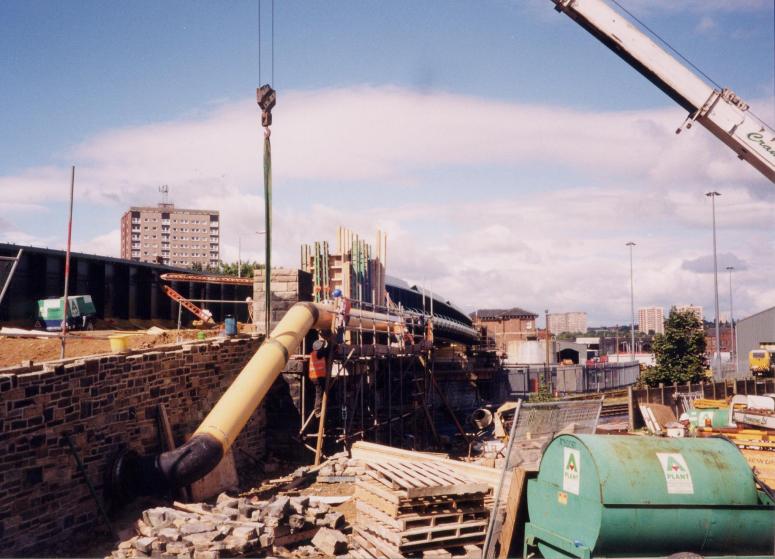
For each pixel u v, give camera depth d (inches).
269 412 869.2
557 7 596.4
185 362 703.1
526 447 461.1
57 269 1095.0
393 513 468.1
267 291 837.8
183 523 476.4
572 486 388.5
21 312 1017.5
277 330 742.5
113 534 526.9
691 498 376.8
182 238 7721.5
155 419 645.3
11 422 471.5
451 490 476.4
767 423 779.4
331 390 943.7
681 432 967.0
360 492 528.7
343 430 846.5
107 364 579.2
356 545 506.6
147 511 496.7
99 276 1193.4
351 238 1072.2
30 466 486.9
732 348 3444.9
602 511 365.1
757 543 388.2
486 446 1032.8
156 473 575.2
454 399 1668.3
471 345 2149.4
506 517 428.1
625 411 1444.4
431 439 1187.9
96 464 558.3
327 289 1030.4
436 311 2094.0
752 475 392.2
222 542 441.4
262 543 454.0
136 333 1002.7
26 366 508.1
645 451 386.9
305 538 518.0
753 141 560.1
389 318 1040.2
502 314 3314.5
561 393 1950.1
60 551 499.5
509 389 1973.4
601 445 384.5
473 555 466.3
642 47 577.6
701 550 383.9
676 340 1596.9
